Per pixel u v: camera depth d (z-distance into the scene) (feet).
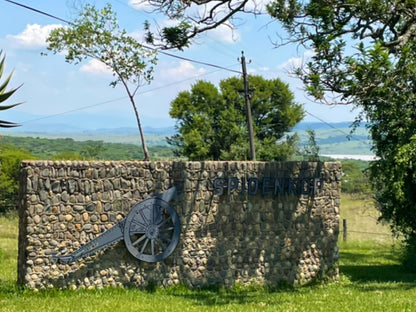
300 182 70.69
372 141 79.30
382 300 57.26
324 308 52.24
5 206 143.74
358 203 182.80
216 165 66.33
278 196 69.67
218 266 66.54
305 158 132.57
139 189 62.54
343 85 59.41
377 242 122.62
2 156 144.97
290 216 70.38
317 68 61.52
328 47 60.75
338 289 67.21
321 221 72.23
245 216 67.97
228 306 53.57
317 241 71.92
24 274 58.13
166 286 63.82
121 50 109.60
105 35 108.17
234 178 67.00
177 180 64.39
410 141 71.15
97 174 60.64
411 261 83.56
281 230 69.87
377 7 61.46
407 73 62.03
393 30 66.49
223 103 220.02
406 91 65.36
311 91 59.26
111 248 61.52
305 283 70.90
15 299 54.70
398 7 62.18
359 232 131.75
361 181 163.53
